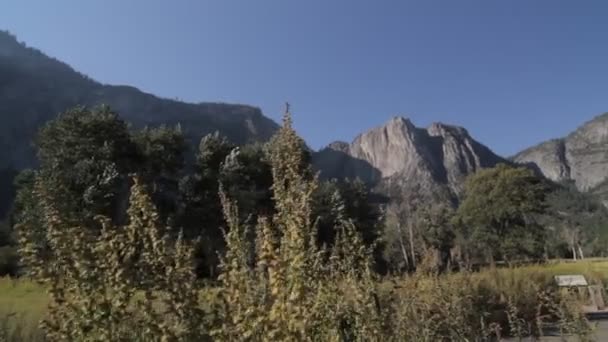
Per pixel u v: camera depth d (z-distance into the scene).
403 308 6.57
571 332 8.03
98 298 3.26
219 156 38.59
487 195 60.88
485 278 12.98
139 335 3.30
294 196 4.16
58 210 3.69
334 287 5.12
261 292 3.62
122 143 33.12
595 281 16.12
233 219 4.03
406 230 52.47
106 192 24.67
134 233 3.48
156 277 3.30
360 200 41.66
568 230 80.44
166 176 38.12
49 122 33.09
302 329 3.25
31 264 3.44
